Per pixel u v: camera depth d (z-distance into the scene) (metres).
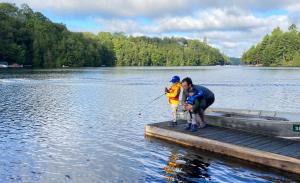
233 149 9.58
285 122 10.11
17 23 103.88
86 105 20.81
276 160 8.71
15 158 9.80
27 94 26.88
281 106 21.66
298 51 128.25
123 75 59.66
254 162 9.15
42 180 8.23
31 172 8.73
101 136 12.41
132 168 9.02
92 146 11.07
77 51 107.69
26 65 98.75
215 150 10.04
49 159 9.75
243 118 11.23
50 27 111.44
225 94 28.66
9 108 19.25
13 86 33.94
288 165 8.51
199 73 73.25
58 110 18.67
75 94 27.36
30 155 10.10
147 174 8.59
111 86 35.62
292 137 10.03
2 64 90.12
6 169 8.91
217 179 8.26
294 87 35.50
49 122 15.15
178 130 11.27
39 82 39.84
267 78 53.16
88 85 36.59
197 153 10.10
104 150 10.61
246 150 9.29
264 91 31.19
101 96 26.08
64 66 103.38
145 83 40.41
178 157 9.80
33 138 12.13
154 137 11.96
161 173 8.65
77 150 10.63
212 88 34.56
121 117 16.53
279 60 132.75
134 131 13.20
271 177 8.33
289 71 83.31
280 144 9.54
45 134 12.77
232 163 9.26
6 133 12.88
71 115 17.03
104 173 8.68
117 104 21.33
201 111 11.41
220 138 10.21
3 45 91.12
